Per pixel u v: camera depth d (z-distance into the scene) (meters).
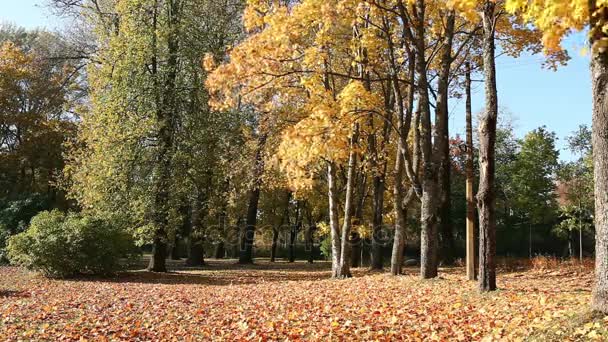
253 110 22.38
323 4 10.84
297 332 7.69
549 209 31.28
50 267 17.16
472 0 5.94
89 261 17.30
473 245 12.60
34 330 8.11
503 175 35.88
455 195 34.88
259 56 10.95
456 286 11.04
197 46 21.14
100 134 19.89
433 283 11.82
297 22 11.23
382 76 16.72
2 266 22.02
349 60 15.77
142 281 17.39
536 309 7.54
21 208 24.36
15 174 31.27
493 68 9.46
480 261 9.75
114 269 18.08
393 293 11.16
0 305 10.72
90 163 19.81
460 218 34.44
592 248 30.80
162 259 21.67
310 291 12.82
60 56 27.09
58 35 29.84
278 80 11.60
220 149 21.89
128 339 7.70
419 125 13.99
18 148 31.20
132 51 20.03
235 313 9.69
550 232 32.47
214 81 11.20
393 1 12.41
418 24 12.52
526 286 10.73
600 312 5.85
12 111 31.48
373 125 17.22
